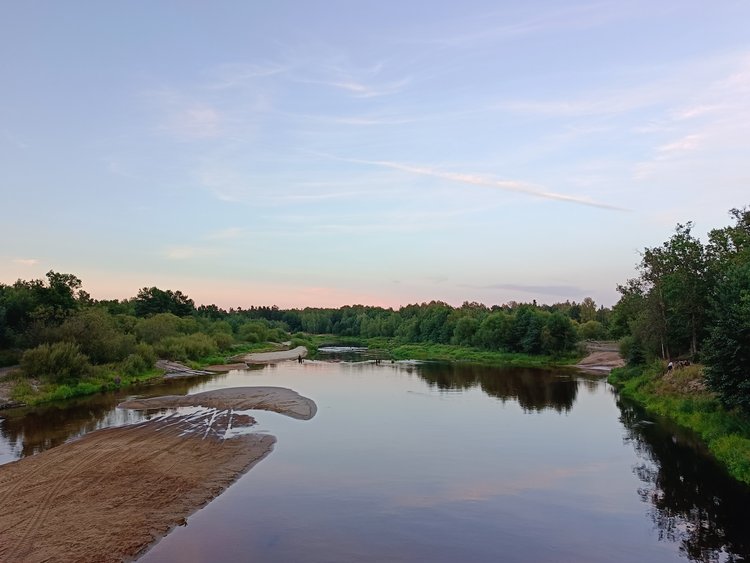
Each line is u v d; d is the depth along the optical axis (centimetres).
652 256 4753
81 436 2873
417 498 1916
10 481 2069
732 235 4056
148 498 1897
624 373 5409
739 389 2539
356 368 7312
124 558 1438
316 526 1666
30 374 4466
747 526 1645
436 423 3234
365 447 2636
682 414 3219
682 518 1717
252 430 3034
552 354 8950
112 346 5606
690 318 4356
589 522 1697
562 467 2289
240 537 1582
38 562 1402
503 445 2672
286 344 13925
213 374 6391
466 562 1430
